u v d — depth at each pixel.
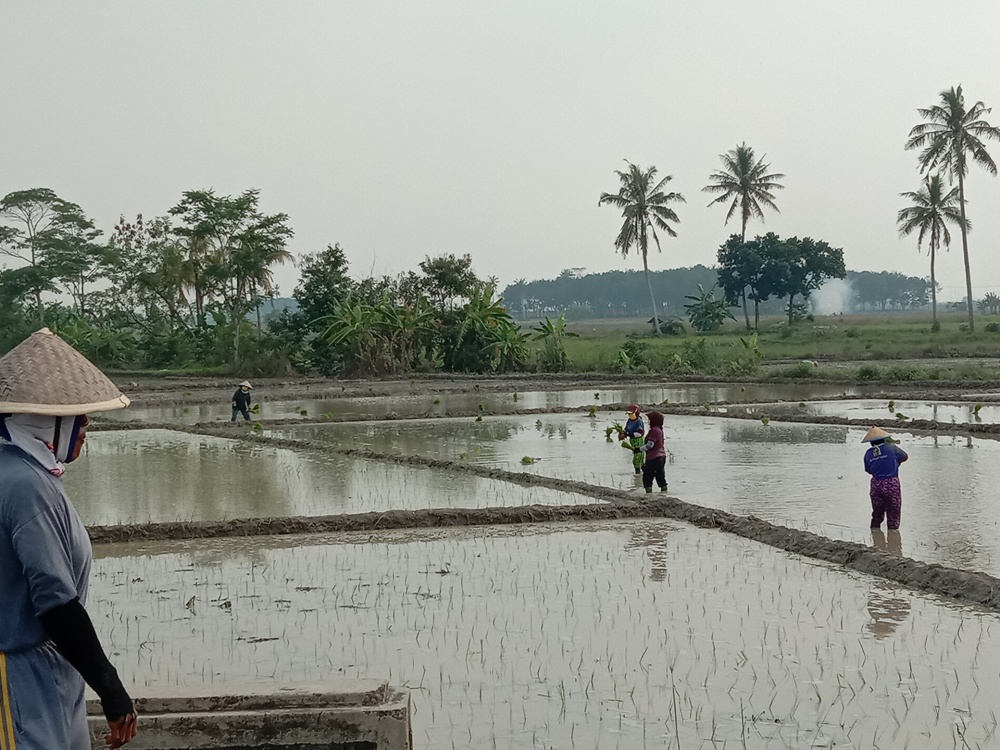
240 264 57.88
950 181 66.44
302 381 50.03
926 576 9.43
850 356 56.66
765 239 91.38
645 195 77.31
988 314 116.25
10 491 3.38
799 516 12.95
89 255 74.94
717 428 24.34
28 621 3.44
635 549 11.35
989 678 6.80
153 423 28.38
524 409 30.36
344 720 4.90
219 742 4.91
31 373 3.54
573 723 6.15
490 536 12.33
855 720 6.09
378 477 17.53
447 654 7.56
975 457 18.31
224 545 12.18
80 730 3.63
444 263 56.75
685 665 7.19
